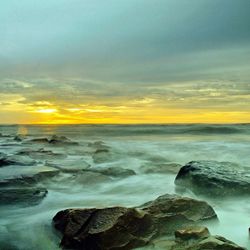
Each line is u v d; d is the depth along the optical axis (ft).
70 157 82.28
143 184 52.03
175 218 30.73
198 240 26.53
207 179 42.47
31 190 43.98
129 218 28.43
